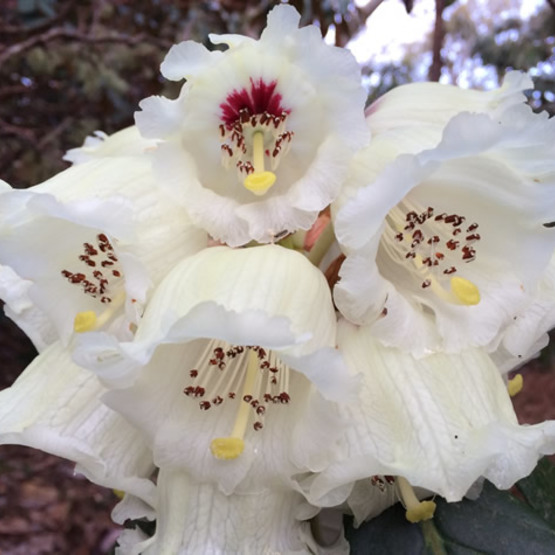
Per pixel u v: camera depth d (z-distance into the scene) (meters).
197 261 0.21
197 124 0.22
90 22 0.79
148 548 0.22
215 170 0.23
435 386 0.21
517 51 1.09
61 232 0.22
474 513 0.23
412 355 0.21
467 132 0.18
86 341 0.18
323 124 0.22
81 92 0.79
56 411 0.23
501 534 0.23
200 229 0.23
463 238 0.23
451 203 0.23
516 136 0.19
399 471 0.19
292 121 0.22
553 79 0.97
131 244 0.21
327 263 0.24
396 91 0.25
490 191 0.22
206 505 0.21
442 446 0.20
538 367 1.05
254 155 0.23
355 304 0.20
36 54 0.75
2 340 0.80
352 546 0.24
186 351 0.22
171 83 0.79
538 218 0.21
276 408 0.22
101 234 0.22
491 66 1.14
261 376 0.22
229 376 0.23
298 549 0.22
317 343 0.20
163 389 0.21
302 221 0.21
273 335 0.17
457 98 0.24
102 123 0.81
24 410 0.23
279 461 0.21
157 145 0.21
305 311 0.20
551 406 0.98
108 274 0.23
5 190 0.24
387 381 0.21
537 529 0.23
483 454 0.19
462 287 0.21
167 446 0.21
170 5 0.75
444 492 0.19
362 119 0.21
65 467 0.78
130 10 0.75
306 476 0.21
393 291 0.21
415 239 0.23
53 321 0.22
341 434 0.19
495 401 0.21
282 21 0.21
